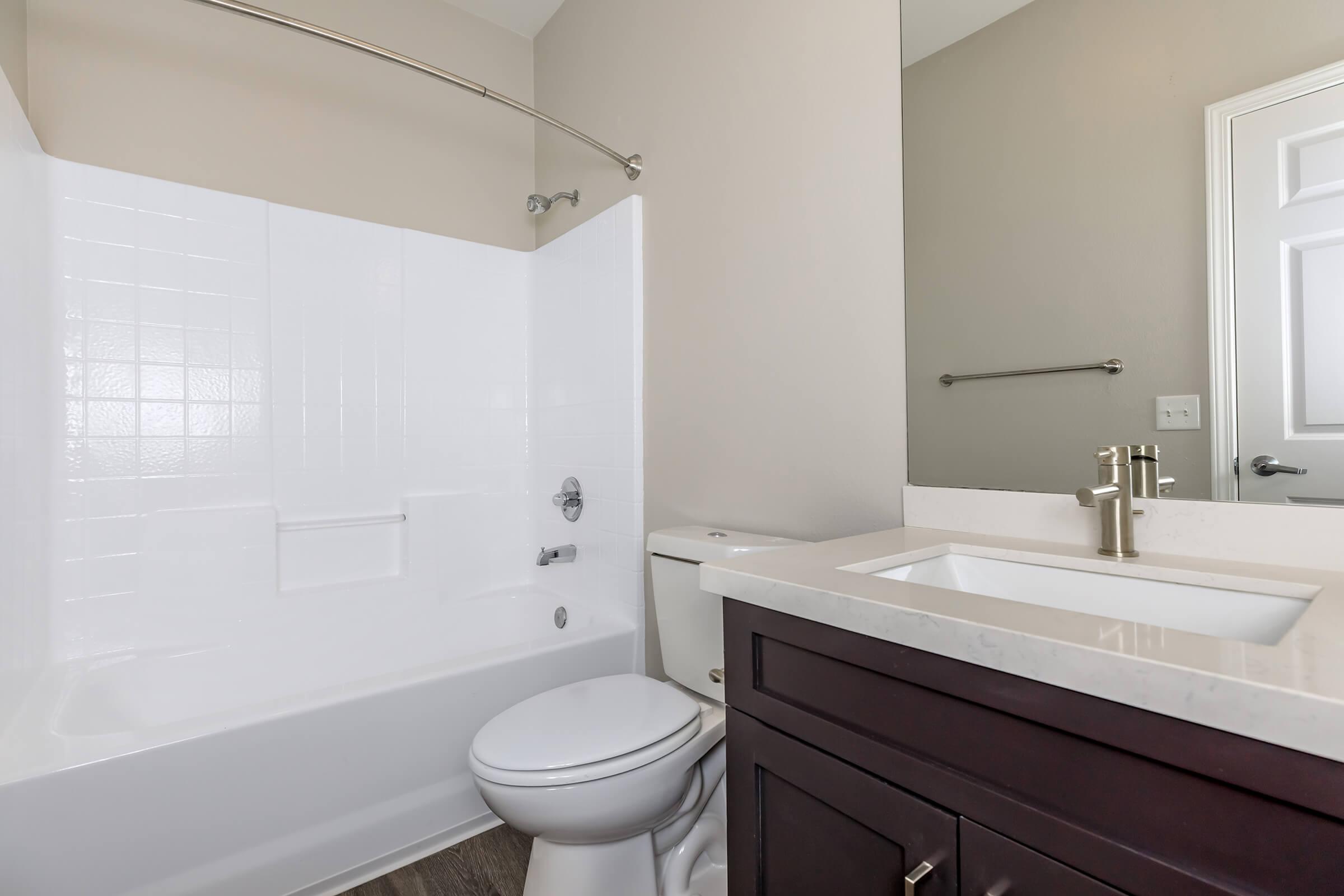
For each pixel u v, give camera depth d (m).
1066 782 0.56
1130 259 1.01
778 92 1.57
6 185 1.52
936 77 1.25
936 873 0.65
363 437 2.35
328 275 2.28
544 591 2.52
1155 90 0.98
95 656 1.83
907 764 0.68
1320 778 0.42
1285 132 0.87
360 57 2.37
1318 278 0.84
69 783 1.15
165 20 2.02
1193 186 0.95
